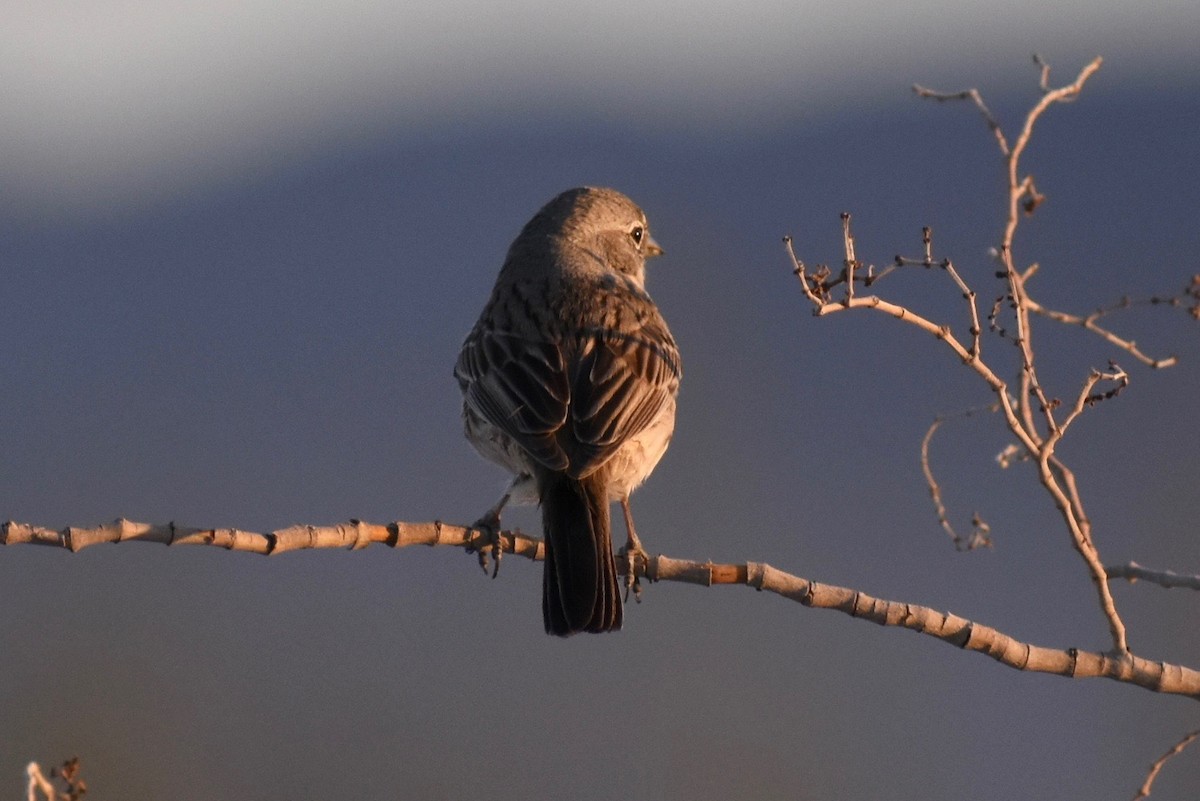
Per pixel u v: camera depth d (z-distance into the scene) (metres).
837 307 5.04
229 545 5.12
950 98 5.20
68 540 4.88
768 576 5.48
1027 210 5.22
